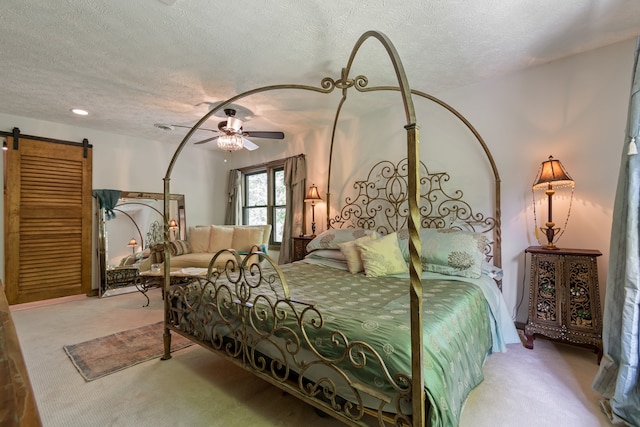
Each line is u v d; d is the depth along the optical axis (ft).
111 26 6.41
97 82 9.11
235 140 10.78
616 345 5.38
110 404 5.72
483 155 9.45
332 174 13.53
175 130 14.12
